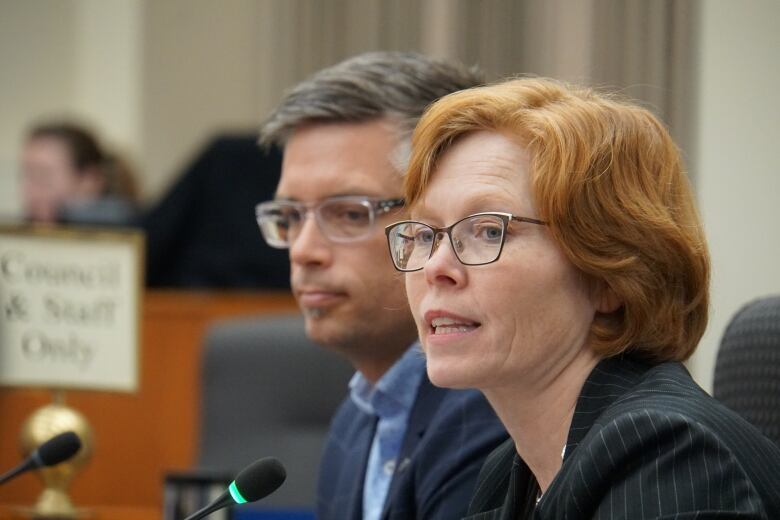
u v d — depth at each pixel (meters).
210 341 8.73
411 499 5.16
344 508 5.72
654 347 3.92
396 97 5.48
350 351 5.55
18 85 18.66
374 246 5.46
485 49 12.92
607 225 3.82
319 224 5.50
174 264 10.88
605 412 3.73
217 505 4.42
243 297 10.18
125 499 9.95
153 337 10.09
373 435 5.75
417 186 4.04
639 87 10.50
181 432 10.05
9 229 7.85
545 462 4.04
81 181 13.48
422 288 4.02
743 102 9.62
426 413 5.34
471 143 3.98
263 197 10.77
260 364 8.59
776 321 5.08
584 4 11.38
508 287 3.83
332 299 5.48
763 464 3.55
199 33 17.30
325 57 15.17
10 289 7.82
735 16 9.68
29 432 7.38
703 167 9.68
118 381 7.87
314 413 8.49
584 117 3.91
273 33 15.82
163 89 17.45
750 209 9.54
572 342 3.91
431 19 13.62
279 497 8.30
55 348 7.84
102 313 7.90
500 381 3.91
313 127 5.56
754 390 5.07
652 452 3.50
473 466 4.96
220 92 17.14
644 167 3.91
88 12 18.28
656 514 3.38
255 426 8.51
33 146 13.44
